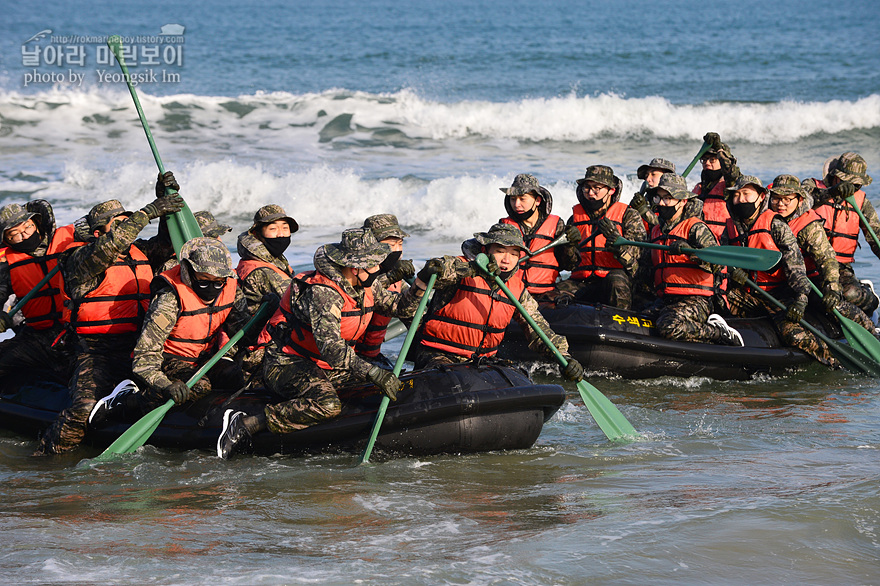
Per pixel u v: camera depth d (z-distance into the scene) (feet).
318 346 26.14
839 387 39.52
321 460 28.12
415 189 77.20
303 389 27.37
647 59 176.24
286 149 94.68
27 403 30.94
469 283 29.94
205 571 19.19
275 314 28.32
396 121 103.86
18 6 463.01
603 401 30.66
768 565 19.79
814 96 130.11
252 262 32.63
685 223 40.40
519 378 29.01
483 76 149.48
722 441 30.58
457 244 65.92
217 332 29.50
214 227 33.94
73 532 21.81
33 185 79.05
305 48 193.36
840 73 154.71
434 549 20.62
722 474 26.73
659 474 26.84
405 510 23.57
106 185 79.20
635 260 42.27
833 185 45.57
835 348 40.32
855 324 40.93
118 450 27.35
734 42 223.30
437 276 29.01
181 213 30.76
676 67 164.55
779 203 41.11
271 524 22.48
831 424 33.04
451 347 30.40
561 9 427.74
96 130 97.55
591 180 42.19
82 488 25.63
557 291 42.68
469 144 100.22
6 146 90.89
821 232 41.32
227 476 26.58
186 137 97.50
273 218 32.53
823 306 40.96
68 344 31.01
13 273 31.30
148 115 101.35
